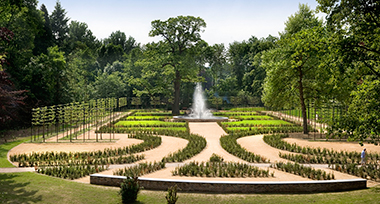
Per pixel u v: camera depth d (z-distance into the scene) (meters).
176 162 26.22
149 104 95.75
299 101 45.47
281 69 39.91
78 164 24.91
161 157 27.97
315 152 29.09
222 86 102.56
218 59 104.50
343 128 17.72
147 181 17.80
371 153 28.75
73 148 31.56
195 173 21.27
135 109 87.75
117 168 23.72
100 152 28.22
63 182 18.69
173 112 72.81
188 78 74.38
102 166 23.09
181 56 68.62
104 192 16.67
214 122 56.47
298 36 36.62
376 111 16.59
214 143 35.31
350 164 23.73
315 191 17.59
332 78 19.31
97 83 86.81
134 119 59.78
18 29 50.94
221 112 75.50
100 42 136.88
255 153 29.98
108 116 65.75
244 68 105.50
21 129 47.16
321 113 43.47
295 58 37.34
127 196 14.90
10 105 34.66
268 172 21.97
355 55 17.03
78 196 15.66
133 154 29.12
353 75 18.88
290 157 27.53
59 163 25.03
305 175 21.66
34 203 14.12
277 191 17.34
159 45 71.75
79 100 68.69
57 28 106.19
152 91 74.31
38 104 52.12
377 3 15.98
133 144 33.50
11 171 22.28
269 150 31.31
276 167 24.23
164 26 69.31
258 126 49.19
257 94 93.50
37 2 57.59
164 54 70.81
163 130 42.66
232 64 107.88
